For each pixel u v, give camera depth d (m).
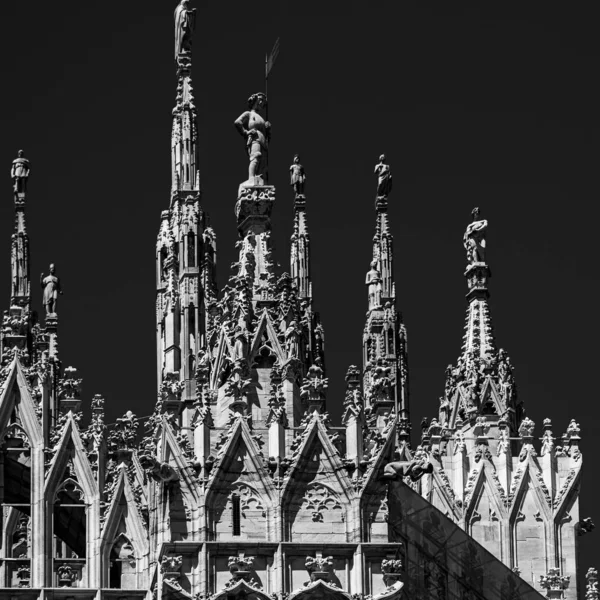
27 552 105.94
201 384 103.25
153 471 99.06
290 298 103.31
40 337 115.81
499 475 117.00
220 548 98.50
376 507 99.62
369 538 99.25
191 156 115.50
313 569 98.62
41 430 103.00
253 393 101.38
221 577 98.44
